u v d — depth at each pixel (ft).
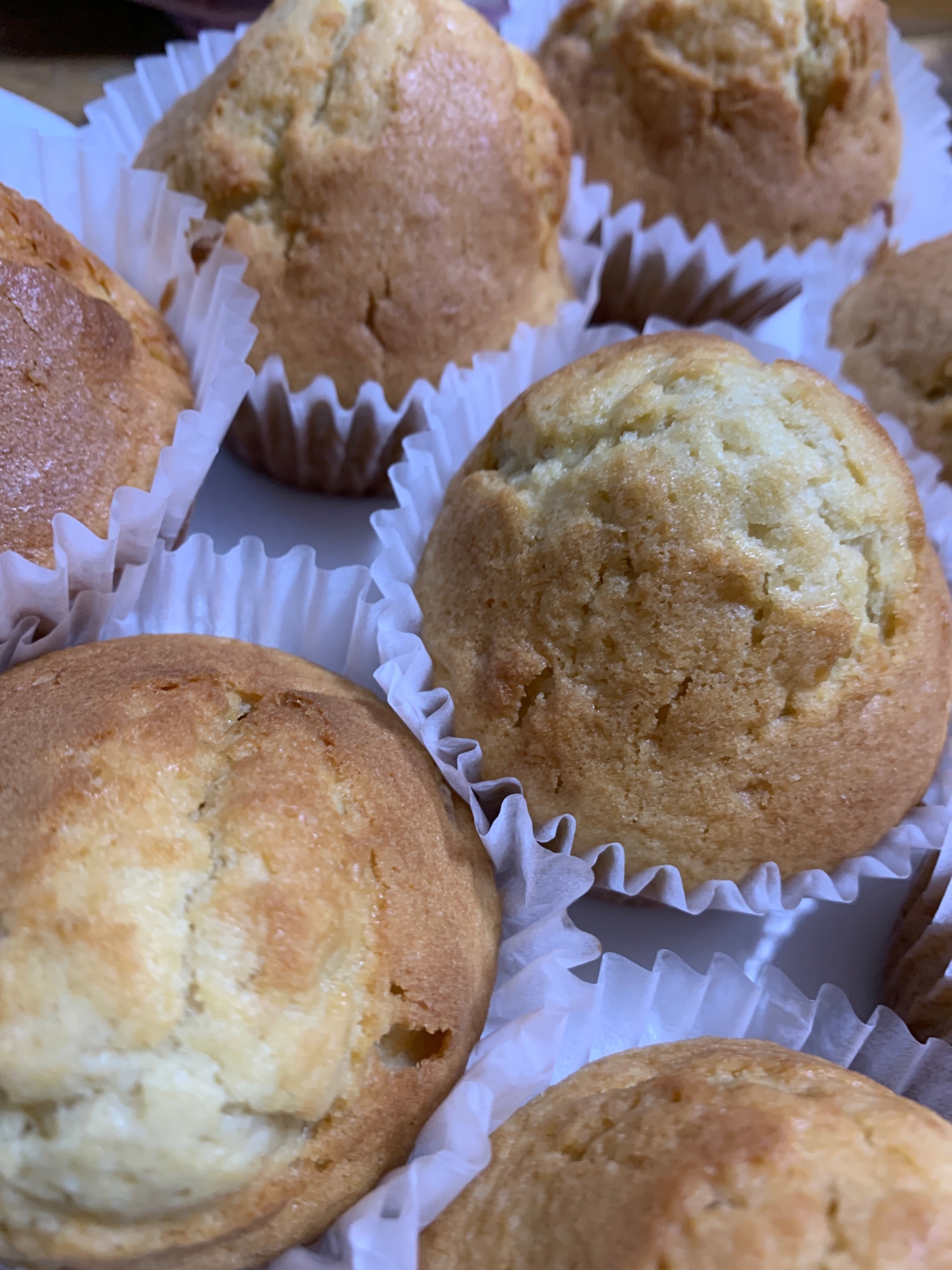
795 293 0.58
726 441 0.34
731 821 0.35
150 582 0.41
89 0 0.65
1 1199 0.26
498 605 0.36
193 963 0.27
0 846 0.27
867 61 0.53
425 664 0.37
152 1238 0.26
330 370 0.44
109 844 0.28
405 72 0.43
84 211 0.46
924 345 0.48
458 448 0.45
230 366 0.42
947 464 0.47
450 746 0.36
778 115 0.52
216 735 0.32
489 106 0.45
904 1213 0.24
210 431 0.41
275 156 0.44
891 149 0.57
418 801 0.33
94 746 0.29
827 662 0.34
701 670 0.34
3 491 0.36
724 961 0.35
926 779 0.37
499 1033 0.31
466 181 0.44
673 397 0.35
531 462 0.38
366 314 0.44
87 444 0.38
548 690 0.35
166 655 0.35
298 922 0.28
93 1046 0.26
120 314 0.42
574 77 0.55
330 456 0.48
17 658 0.39
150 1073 0.26
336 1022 0.28
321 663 0.42
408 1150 0.29
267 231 0.44
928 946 0.36
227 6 0.61
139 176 0.45
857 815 0.36
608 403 0.37
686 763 0.34
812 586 0.34
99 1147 0.25
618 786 0.35
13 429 0.37
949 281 0.49
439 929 0.31
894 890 0.42
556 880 0.35
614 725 0.34
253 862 0.28
